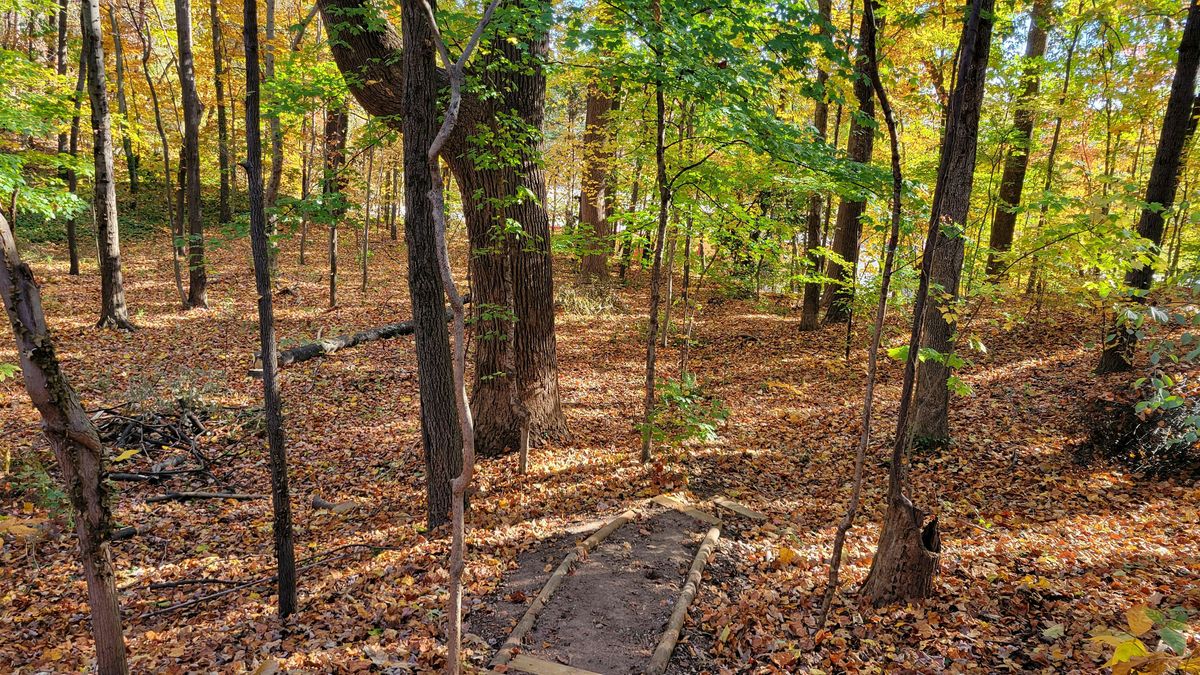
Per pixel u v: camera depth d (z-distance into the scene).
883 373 11.84
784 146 6.10
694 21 6.04
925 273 4.26
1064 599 5.13
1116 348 9.09
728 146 7.12
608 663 4.68
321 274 20.05
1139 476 7.22
